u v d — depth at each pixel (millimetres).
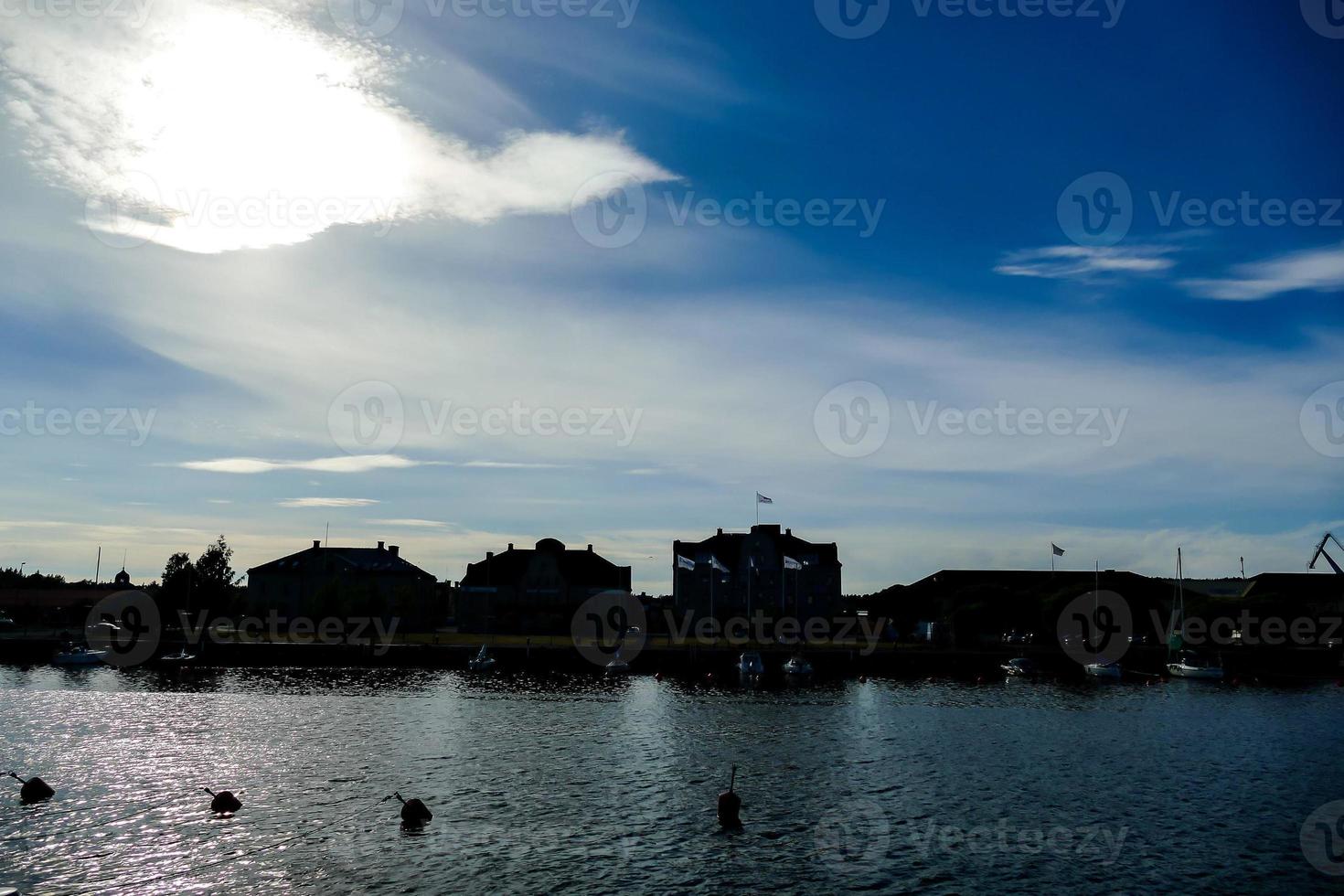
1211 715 84688
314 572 151750
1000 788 55000
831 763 60844
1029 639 135000
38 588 176500
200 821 46312
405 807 46500
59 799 49812
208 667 110625
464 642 124375
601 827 46062
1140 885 39719
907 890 38750
